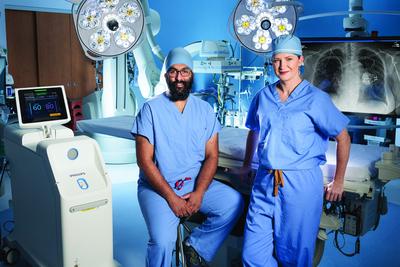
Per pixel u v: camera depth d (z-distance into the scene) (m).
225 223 2.18
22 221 2.57
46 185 2.16
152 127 2.15
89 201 2.13
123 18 2.87
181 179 2.19
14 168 2.55
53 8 6.34
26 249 2.52
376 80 3.41
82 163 2.20
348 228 2.14
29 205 2.42
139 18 2.91
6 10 6.23
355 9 3.91
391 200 3.66
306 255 1.97
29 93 2.34
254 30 2.72
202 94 5.57
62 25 6.76
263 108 1.99
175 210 2.05
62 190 2.06
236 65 5.20
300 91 1.94
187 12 6.73
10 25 6.31
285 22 2.69
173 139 2.15
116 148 4.90
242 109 6.23
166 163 2.16
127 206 3.56
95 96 5.22
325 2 5.56
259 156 2.01
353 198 2.12
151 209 2.07
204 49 5.02
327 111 1.89
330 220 2.11
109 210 2.21
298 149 1.89
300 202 1.90
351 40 3.42
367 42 3.38
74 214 2.09
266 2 2.67
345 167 1.92
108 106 4.89
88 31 2.82
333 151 2.33
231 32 2.72
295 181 1.90
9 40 6.34
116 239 2.93
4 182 3.56
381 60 3.36
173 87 2.13
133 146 4.97
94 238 2.19
